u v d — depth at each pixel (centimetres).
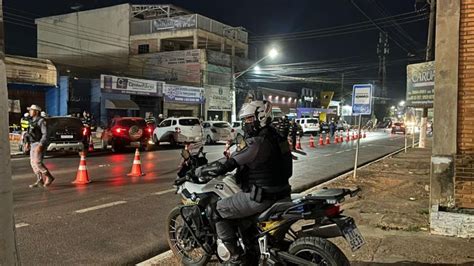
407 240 608
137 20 5147
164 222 730
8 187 232
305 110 6072
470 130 637
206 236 467
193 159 491
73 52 5516
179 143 2494
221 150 2241
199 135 2514
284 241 423
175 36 4816
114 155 1914
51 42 5672
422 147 2695
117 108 3462
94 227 694
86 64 5412
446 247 575
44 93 3284
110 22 5200
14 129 2803
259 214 416
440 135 650
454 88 641
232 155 415
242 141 433
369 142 3300
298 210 387
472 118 636
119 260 547
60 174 1266
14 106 2564
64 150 1756
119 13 5144
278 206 397
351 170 1499
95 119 3494
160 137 2534
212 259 538
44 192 981
